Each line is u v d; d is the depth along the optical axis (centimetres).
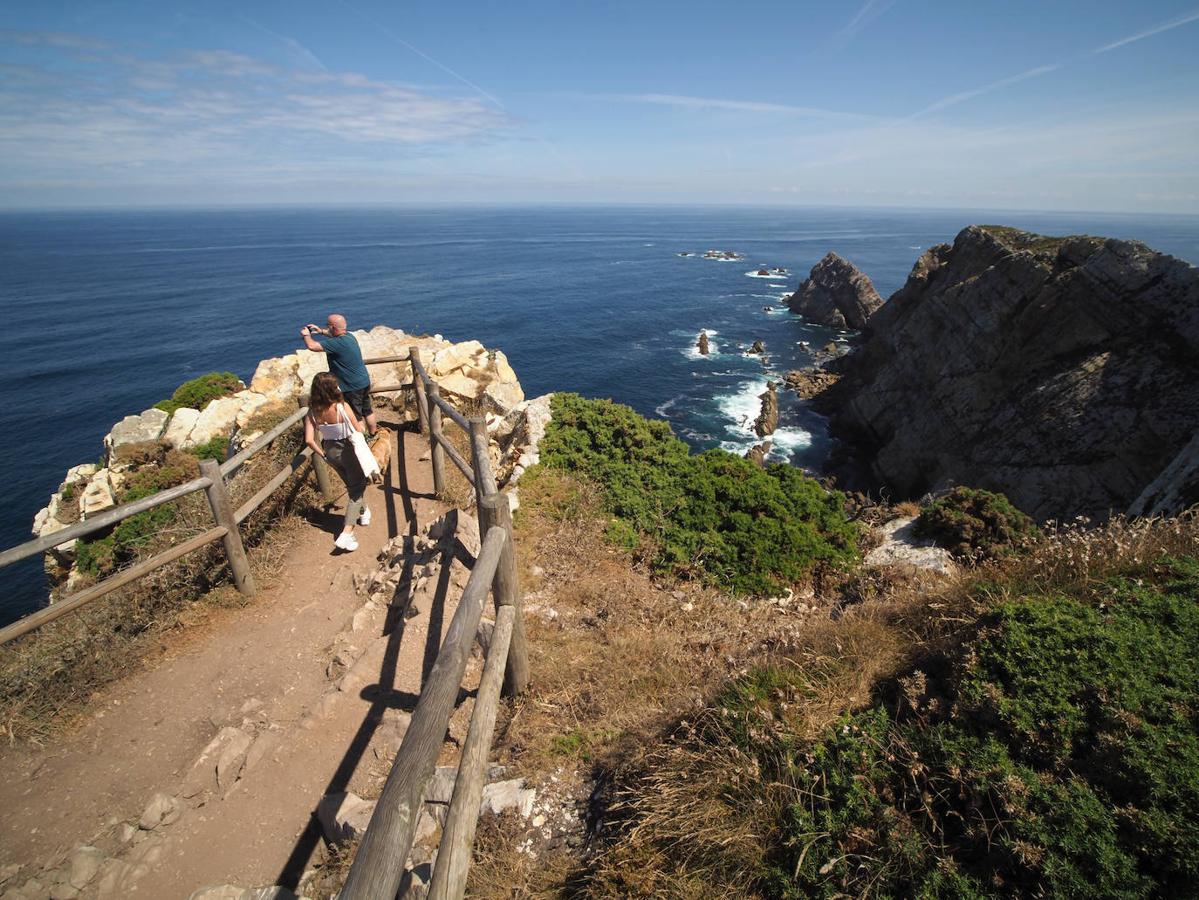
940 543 945
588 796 411
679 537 848
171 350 6119
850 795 328
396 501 873
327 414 698
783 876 308
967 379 2705
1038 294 2461
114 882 384
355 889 202
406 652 554
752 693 416
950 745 332
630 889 321
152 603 646
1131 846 267
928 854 294
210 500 625
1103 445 2058
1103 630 365
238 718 504
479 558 395
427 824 404
